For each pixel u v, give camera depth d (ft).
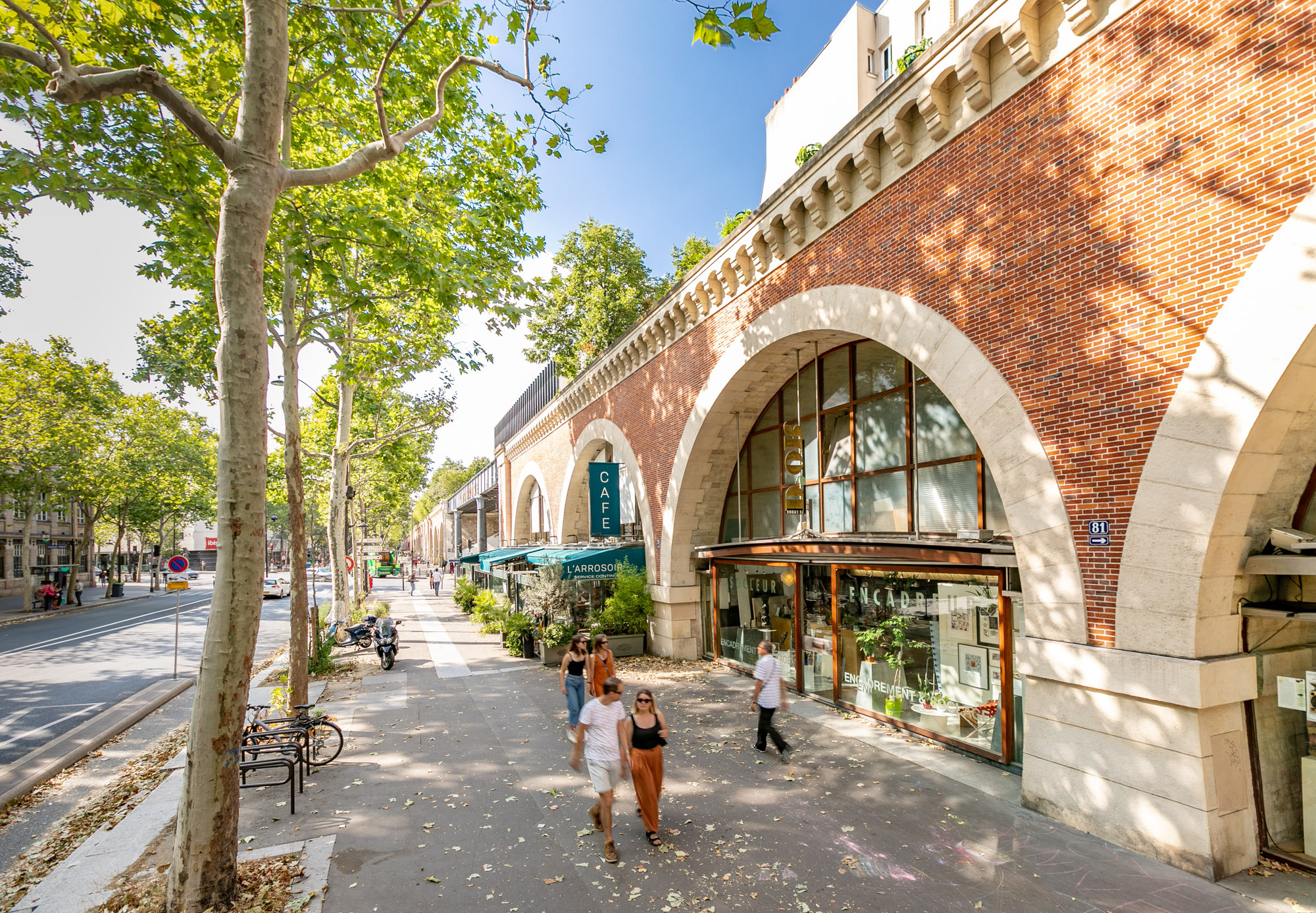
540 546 83.56
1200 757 19.12
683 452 53.83
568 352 95.35
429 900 18.61
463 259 44.32
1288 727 21.29
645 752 21.80
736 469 55.16
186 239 39.78
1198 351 19.48
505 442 136.26
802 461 46.80
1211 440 18.99
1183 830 19.43
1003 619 28.43
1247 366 18.21
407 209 46.75
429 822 23.82
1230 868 19.16
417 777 28.55
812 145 47.32
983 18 25.89
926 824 22.97
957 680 31.22
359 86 44.37
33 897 19.29
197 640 78.74
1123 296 21.62
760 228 41.55
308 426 103.71
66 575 153.58
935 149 29.43
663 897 18.66
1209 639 19.61
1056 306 23.82
